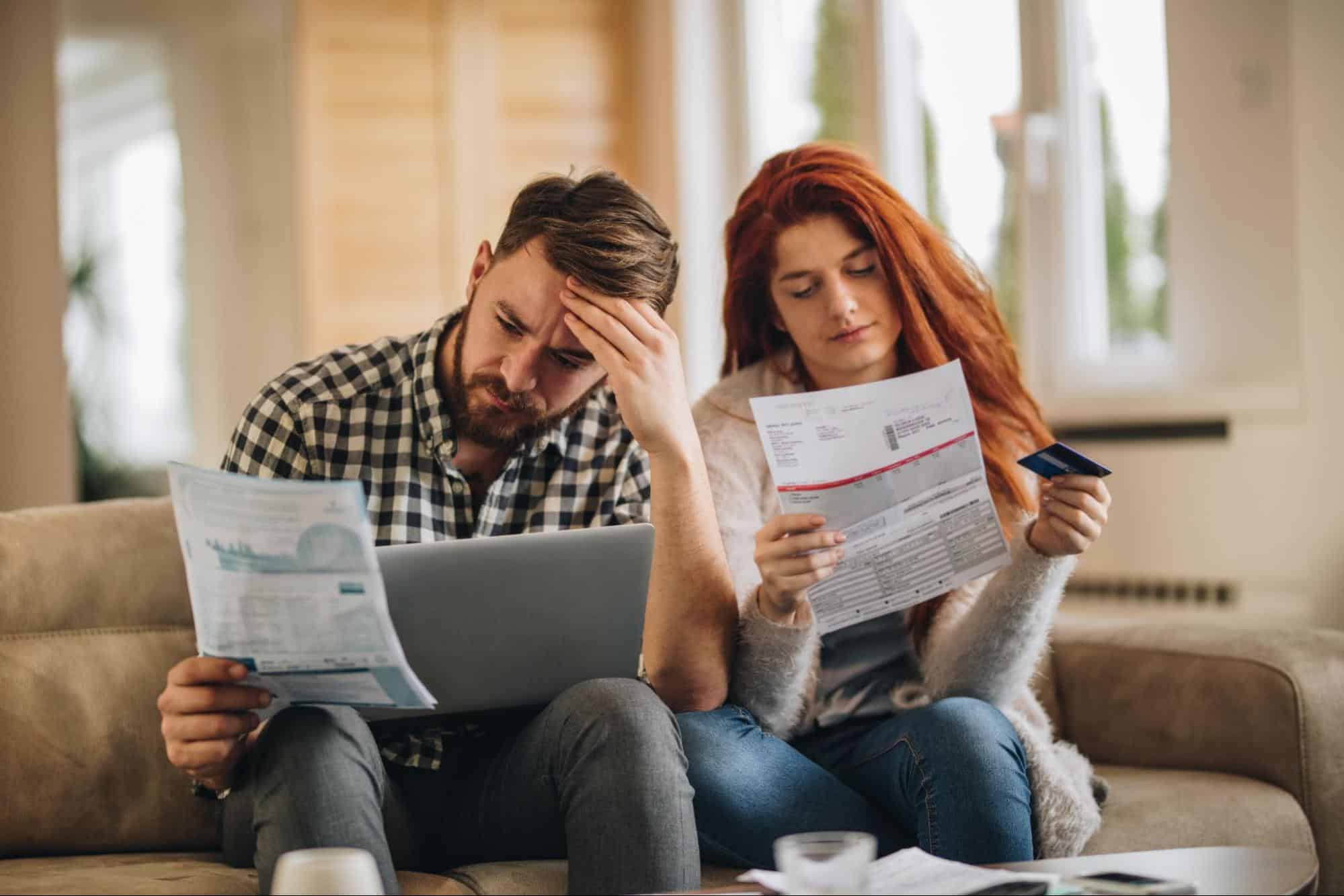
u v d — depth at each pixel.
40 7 3.37
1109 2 2.97
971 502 1.61
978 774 1.52
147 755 1.68
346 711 1.39
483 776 1.53
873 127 3.59
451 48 3.92
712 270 4.05
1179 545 2.74
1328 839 1.79
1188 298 2.77
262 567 1.22
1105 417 2.88
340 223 3.86
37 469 3.35
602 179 1.66
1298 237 2.52
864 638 1.83
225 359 4.34
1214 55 2.69
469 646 1.43
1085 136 3.04
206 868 1.48
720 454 1.87
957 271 1.93
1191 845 1.68
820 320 1.87
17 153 3.36
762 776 1.56
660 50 4.05
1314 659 1.84
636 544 1.47
